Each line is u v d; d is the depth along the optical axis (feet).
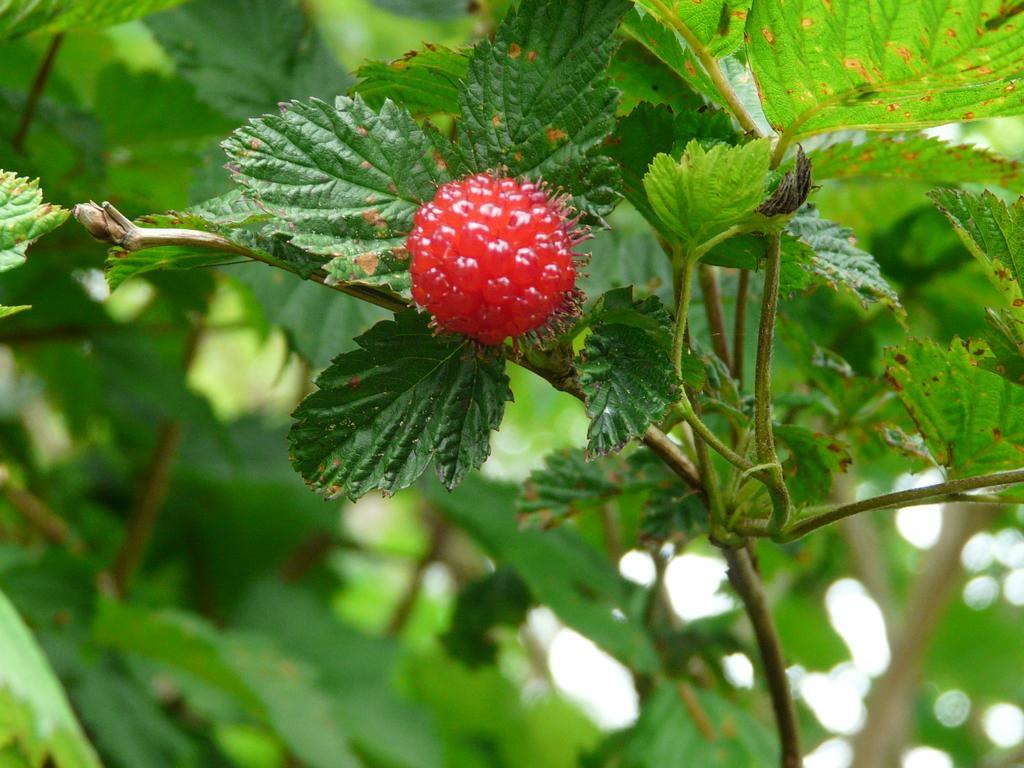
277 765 1.91
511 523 1.33
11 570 1.25
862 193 1.34
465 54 0.84
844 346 1.21
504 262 0.74
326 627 1.79
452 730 1.97
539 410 2.33
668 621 1.26
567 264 0.76
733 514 0.84
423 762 1.61
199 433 1.76
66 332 1.40
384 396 0.77
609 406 0.75
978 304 1.29
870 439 1.02
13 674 0.95
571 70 0.79
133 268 0.79
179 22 1.14
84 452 1.84
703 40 0.83
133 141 1.36
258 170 0.76
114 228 0.75
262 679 1.35
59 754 0.98
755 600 0.90
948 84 0.79
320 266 0.77
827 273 0.84
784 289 0.85
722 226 0.78
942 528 1.64
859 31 0.78
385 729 1.65
